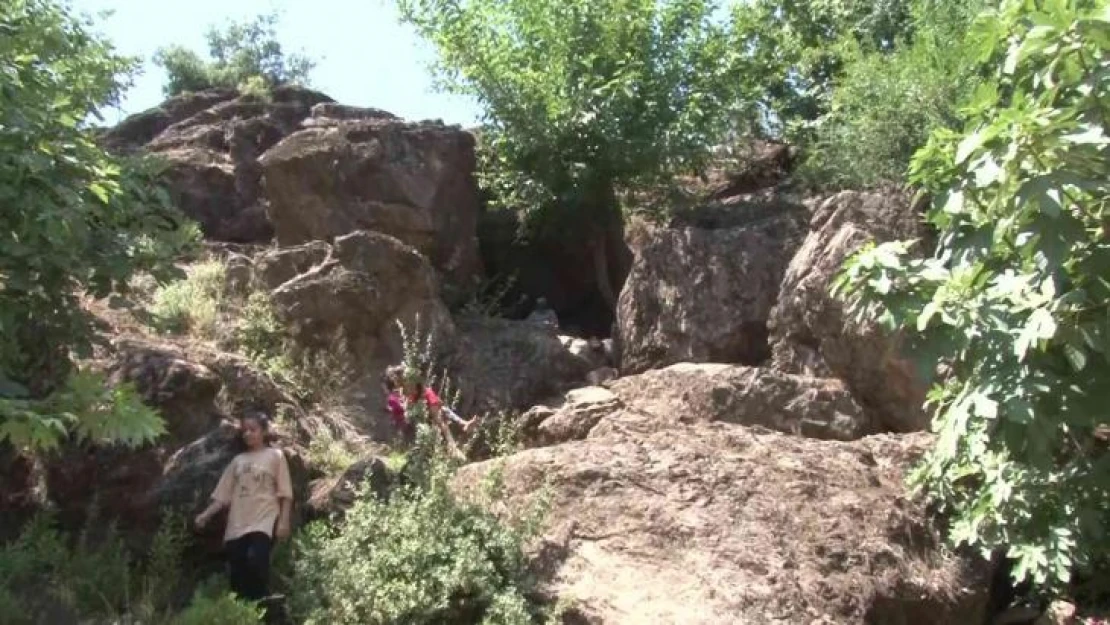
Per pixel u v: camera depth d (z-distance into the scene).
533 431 8.40
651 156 11.98
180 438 7.39
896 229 9.17
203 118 14.90
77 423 4.22
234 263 10.44
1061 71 4.30
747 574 6.20
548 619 5.98
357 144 11.87
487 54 12.55
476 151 12.91
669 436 7.45
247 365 8.57
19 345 5.52
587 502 6.73
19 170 4.82
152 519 7.04
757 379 8.44
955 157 4.42
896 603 6.41
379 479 7.32
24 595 6.15
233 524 6.65
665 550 6.38
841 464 7.32
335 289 9.89
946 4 10.96
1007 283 4.28
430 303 10.35
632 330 10.62
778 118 15.27
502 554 6.32
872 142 10.78
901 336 5.78
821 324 8.79
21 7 5.84
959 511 6.89
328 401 9.34
